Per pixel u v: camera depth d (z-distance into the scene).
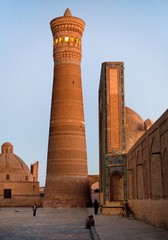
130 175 27.88
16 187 62.91
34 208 32.47
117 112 30.83
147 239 12.88
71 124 51.00
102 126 33.19
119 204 29.42
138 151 23.50
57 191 49.56
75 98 52.09
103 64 31.72
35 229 19.41
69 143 50.41
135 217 24.72
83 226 20.89
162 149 16.36
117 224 19.94
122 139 30.42
